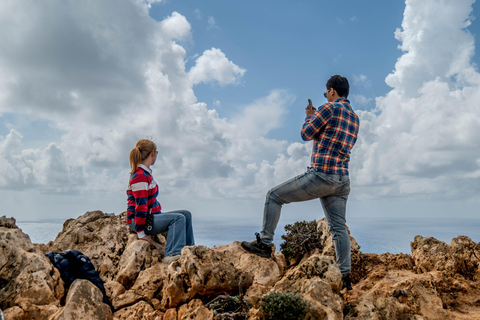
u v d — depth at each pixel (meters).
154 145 6.46
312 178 4.86
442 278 5.21
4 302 4.15
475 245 5.62
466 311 4.62
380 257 6.34
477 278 5.29
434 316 4.44
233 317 4.14
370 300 4.59
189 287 4.77
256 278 5.52
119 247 6.25
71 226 7.09
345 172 4.90
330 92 5.27
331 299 4.06
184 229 6.14
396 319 4.31
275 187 5.34
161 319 4.64
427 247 5.86
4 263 4.39
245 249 6.09
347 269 4.92
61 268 4.90
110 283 5.23
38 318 4.09
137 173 6.08
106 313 4.36
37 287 4.29
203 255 4.94
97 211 7.32
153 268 5.36
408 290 4.73
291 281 4.53
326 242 6.43
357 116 5.12
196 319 4.21
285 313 3.71
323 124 4.82
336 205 5.01
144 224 6.00
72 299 4.13
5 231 4.66
